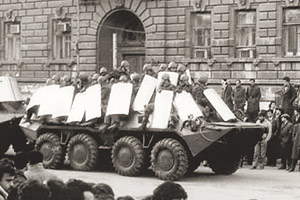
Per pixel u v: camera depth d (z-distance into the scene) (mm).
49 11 44531
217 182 21969
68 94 24828
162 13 39406
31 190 7055
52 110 24781
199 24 38750
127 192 19297
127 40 42562
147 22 39969
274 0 36094
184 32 38938
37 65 45219
